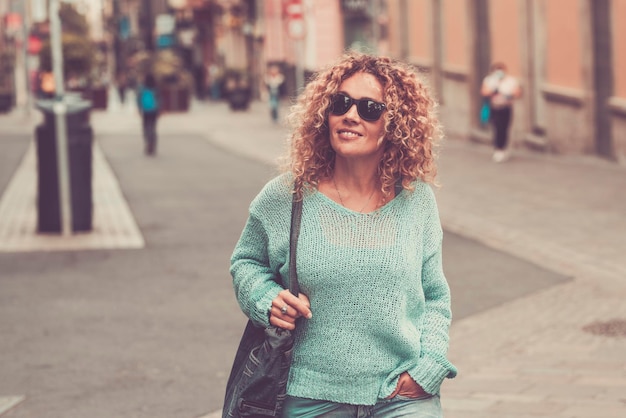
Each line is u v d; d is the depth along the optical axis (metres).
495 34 27.67
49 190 14.41
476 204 16.31
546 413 6.41
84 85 56.53
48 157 14.37
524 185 18.38
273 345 3.68
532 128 25.39
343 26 47.78
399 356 3.74
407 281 3.69
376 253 3.66
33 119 46.72
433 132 3.79
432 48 32.44
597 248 12.24
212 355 8.17
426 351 3.76
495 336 8.49
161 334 8.88
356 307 3.67
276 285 3.78
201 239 13.90
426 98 3.79
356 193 3.78
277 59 58.59
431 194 3.83
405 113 3.74
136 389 7.28
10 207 17.55
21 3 50.53
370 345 3.69
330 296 3.68
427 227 3.81
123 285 11.00
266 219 3.79
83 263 12.30
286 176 3.78
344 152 3.70
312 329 3.71
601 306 9.42
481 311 9.43
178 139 34.75
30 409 6.87
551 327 8.73
